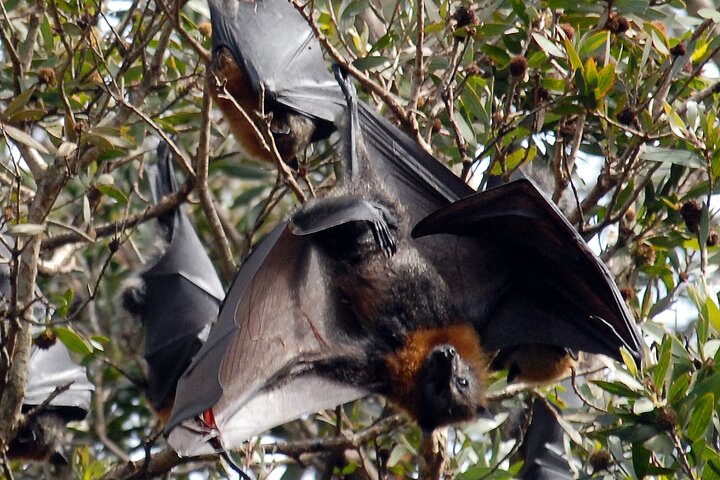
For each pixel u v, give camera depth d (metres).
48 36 13.54
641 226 12.00
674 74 11.56
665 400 9.18
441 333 10.75
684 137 10.59
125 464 13.32
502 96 13.14
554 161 12.01
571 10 12.74
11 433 12.02
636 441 9.19
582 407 12.70
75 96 14.56
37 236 11.99
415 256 10.81
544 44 11.30
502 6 13.05
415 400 10.46
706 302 9.71
